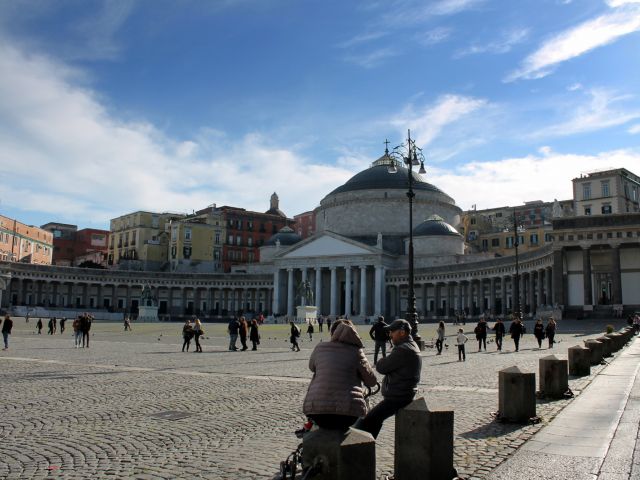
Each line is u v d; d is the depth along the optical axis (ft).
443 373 84.94
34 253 506.07
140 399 61.26
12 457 38.68
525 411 47.19
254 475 34.60
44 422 49.70
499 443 40.65
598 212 370.73
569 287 277.64
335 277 428.97
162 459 38.27
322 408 31.30
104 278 451.94
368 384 33.22
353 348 33.09
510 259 333.42
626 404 54.54
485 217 532.73
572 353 78.54
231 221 549.13
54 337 200.34
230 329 138.41
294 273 451.53
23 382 74.33
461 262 407.03
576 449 38.19
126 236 556.51
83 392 65.98
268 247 492.95
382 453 39.78
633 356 108.47
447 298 392.68
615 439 40.60
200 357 116.16
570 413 50.67
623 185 372.38
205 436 44.65
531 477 32.27
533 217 526.16
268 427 47.75
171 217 560.20
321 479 26.11
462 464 35.47
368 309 429.38
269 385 71.97
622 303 263.49
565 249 274.77
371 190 462.60
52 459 38.29
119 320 400.06
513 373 47.70
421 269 403.75
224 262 536.42
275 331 251.39
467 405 56.24
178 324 329.31
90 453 39.73
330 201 480.64
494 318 324.19
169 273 472.85
